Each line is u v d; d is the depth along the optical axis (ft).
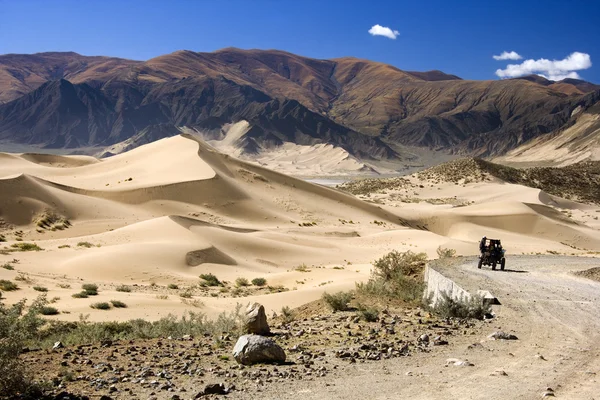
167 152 466.29
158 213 341.21
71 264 166.30
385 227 400.26
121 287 134.51
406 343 42.57
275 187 444.14
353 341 43.98
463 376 33.65
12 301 101.96
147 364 37.65
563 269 98.53
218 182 393.91
